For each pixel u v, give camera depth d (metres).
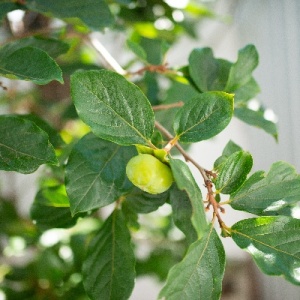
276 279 1.60
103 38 1.25
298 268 0.38
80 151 0.46
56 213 0.54
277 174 0.42
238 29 1.72
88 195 0.46
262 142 1.61
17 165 0.41
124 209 0.51
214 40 1.69
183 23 0.97
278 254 0.39
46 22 0.89
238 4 1.67
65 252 0.93
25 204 1.50
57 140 0.53
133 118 0.39
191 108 0.40
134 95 0.38
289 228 0.40
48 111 0.97
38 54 0.42
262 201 0.42
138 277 0.99
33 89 1.05
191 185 0.35
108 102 0.38
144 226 1.13
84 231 0.89
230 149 0.47
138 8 0.86
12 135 0.41
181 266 0.37
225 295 1.72
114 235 0.49
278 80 1.49
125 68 0.90
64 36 0.71
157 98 0.77
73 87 0.37
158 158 0.38
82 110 0.37
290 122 1.47
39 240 0.91
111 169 0.47
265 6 1.54
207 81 0.58
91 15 0.56
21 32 0.86
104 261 0.49
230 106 0.40
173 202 0.42
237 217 1.71
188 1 0.85
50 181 0.63
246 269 1.73
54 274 0.89
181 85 0.67
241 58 0.52
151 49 0.88
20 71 0.42
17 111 1.08
